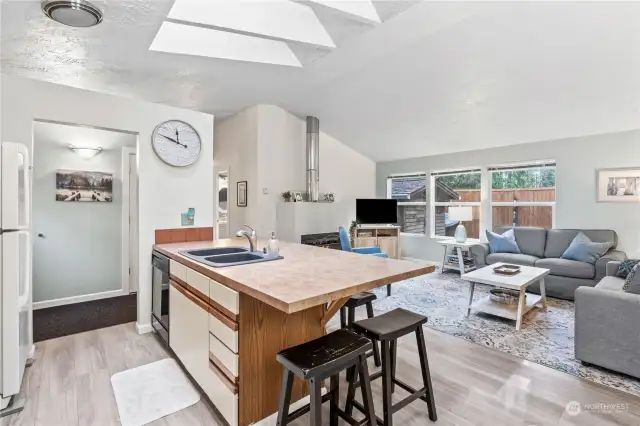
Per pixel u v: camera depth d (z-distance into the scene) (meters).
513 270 3.63
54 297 3.95
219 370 1.84
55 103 2.64
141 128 3.06
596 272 3.97
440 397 2.11
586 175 4.58
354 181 6.94
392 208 6.48
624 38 2.81
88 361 2.55
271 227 5.57
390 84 4.30
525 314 3.63
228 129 6.20
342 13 2.67
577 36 2.91
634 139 4.20
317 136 5.91
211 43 3.29
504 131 4.91
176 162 3.24
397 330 1.72
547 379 2.32
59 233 3.97
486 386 2.23
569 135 4.64
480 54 3.39
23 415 1.90
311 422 1.36
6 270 1.94
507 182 5.50
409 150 6.33
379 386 2.25
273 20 2.98
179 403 2.03
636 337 2.28
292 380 1.49
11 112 2.46
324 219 5.78
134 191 4.50
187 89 4.23
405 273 1.85
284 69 3.88
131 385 2.21
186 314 2.27
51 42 2.75
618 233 4.33
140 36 2.74
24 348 2.26
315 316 2.04
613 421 1.88
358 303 2.38
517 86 3.79
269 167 5.52
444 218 6.32
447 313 3.69
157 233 3.15
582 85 3.54
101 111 2.85
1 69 3.19
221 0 2.72
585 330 2.50
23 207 2.22
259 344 1.78
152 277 3.09
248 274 1.81
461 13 2.80
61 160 3.98
